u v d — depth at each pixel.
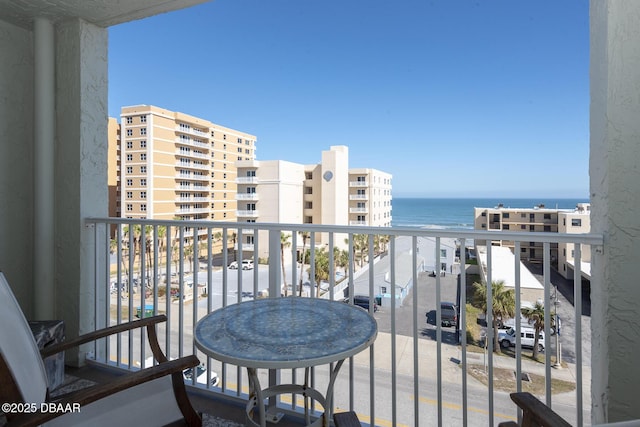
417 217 71.38
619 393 1.17
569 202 86.44
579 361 1.28
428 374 7.94
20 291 2.36
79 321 2.24
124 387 0.98
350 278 1.61
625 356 1.17
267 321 1.30
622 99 1.15
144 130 32.19
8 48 2.27
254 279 1.77
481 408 6.52
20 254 2.36
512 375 7.93
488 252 1.39
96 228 2.29
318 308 1.47
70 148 2.24
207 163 38.50
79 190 2.23
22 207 2.36
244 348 1.05
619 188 1.16
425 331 11.34
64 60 2.25
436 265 1.47
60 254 2.29
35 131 2.21
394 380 1.54
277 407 1.73
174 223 1.97
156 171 32.56
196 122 36.72
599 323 1.22
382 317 13.07
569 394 6.82
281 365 0.96
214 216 39.56
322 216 30.20
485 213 31.95
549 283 1.34
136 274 14.64
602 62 1.20
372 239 1.57
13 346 1.00
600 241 1.20
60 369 2.00
